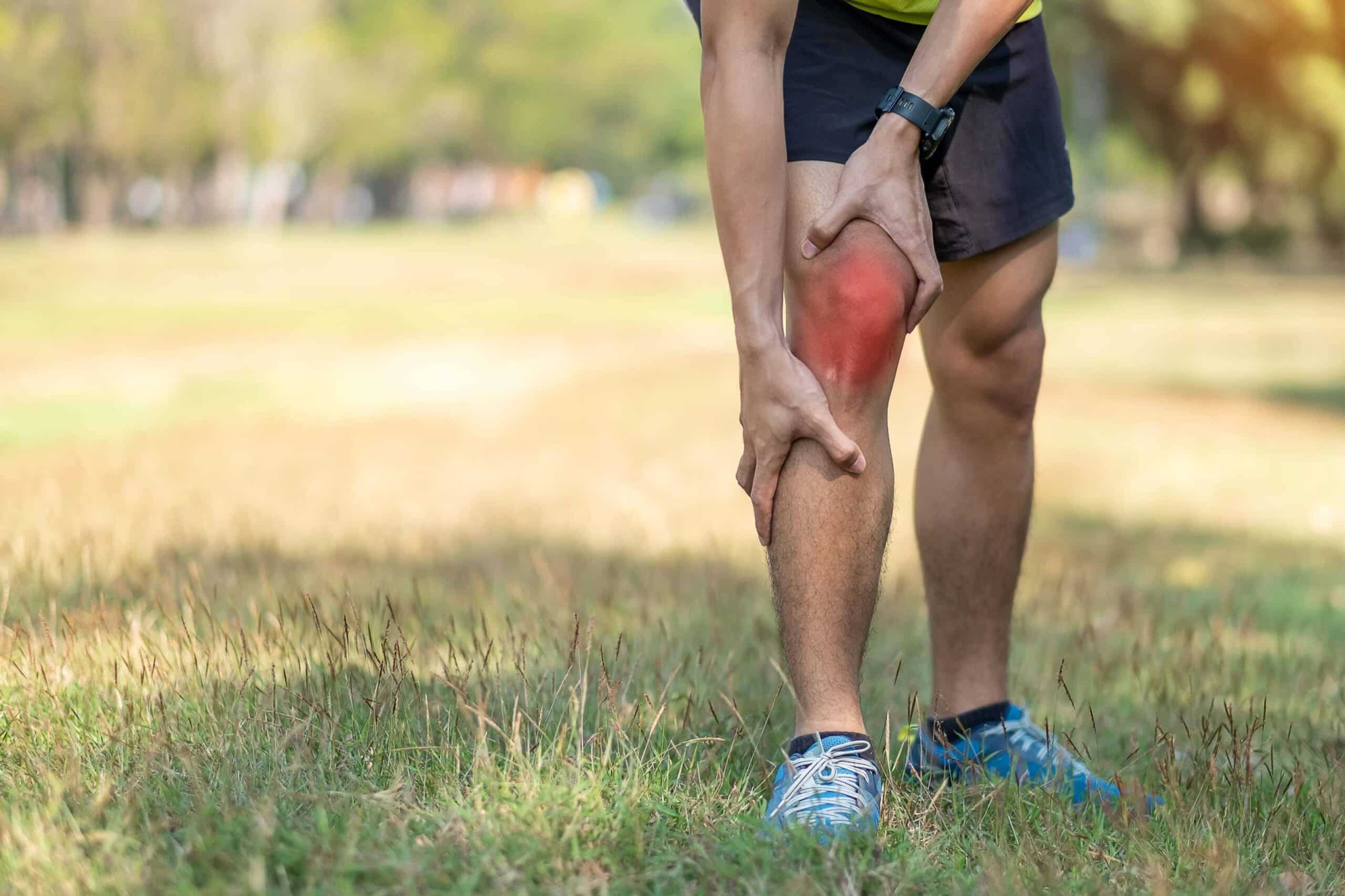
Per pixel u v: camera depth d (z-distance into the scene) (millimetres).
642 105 102125
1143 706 3396
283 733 2422
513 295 31828
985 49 2420
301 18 55750
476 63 84562
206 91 51594
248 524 5645
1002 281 2723
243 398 13445
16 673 2736
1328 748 2975
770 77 2350
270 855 1935
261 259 46125
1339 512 8109
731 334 22719
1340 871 2291
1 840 1922
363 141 69625
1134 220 53531
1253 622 4676
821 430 2270
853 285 2311
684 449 10008
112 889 1829
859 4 2506
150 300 27016
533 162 103375
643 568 5250
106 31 44094
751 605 4387
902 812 2352
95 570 4125
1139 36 33969
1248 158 36781
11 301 25797
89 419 11367
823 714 2320
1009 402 2799
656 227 88688
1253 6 31859
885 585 5250
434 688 2881
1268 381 15375
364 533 5984
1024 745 2812
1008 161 2648
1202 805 2484
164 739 2344
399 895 1871
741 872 2012
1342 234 41500
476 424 11531
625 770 2389
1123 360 17547
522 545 5922
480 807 2131
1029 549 6617
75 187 68875
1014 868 2104
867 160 2385
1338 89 32219
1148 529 7410
